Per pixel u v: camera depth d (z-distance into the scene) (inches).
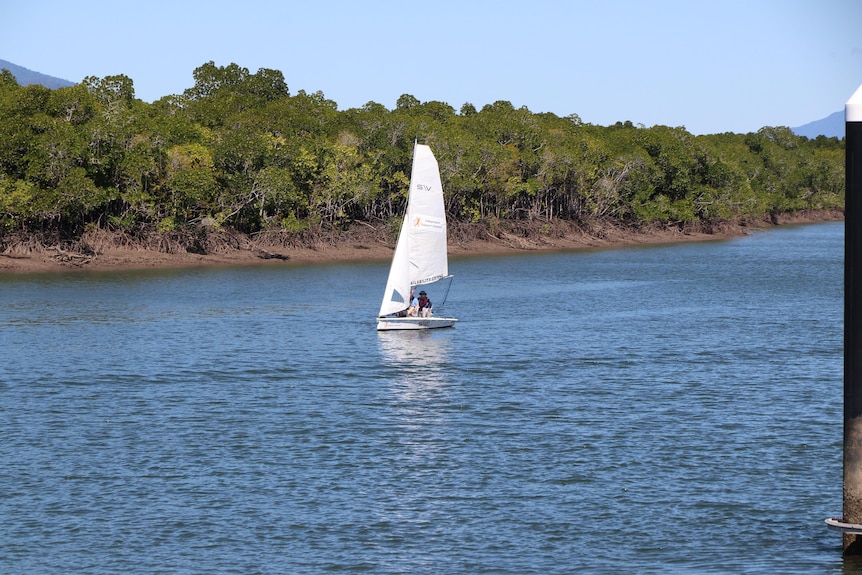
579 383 3932.1
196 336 5221.5
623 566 2095.2
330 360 4473.4
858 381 1894.7
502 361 4463.6
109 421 3265.3
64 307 6525.6
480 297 7509.8
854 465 1950.1
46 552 2167.8
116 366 4293.8
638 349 4825.3
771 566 2089.1
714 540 2223.2
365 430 3149.6
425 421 3270.2
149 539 2235.5
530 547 2192.4
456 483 2600.9
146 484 2593.5
